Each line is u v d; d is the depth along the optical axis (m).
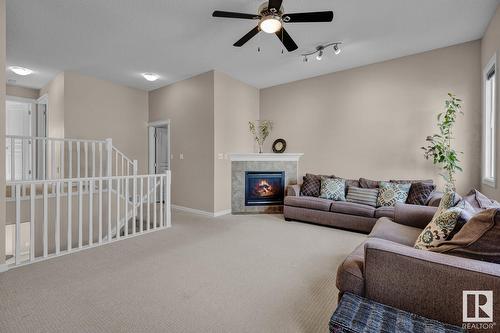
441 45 3.77
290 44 2.87
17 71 4.64
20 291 2.03
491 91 3.35
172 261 2.67
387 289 1.33
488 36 3.20
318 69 4.77
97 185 4.59
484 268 1.15
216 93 4.87
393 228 2.38
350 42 3.67
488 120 3.38
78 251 2.95
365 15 2.99
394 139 4.27
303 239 3.45
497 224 1.25
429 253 1.31
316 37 3.53
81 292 2.03
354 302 1.35
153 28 3.32
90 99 5.20
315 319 1.72
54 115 5.24
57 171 5.00
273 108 5.76
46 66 4.62
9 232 4.55
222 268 2.51
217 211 4.92
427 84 3.97
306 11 2.90
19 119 5.77
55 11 2.94
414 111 4.08
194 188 5.19
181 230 3.87
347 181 4.43
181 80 5.42
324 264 2.62
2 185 2.38
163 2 2.78
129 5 2.83
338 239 3.45
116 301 1.91
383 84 4.36
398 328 1.14
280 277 2.33
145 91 6.22
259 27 2.53
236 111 5.35
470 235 1.33
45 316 1.71
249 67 4.70
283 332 1.59
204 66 4.65
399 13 2.96
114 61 4.42
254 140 5.86
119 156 5.69
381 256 1.35
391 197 3.73
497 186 2.86
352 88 4.68
